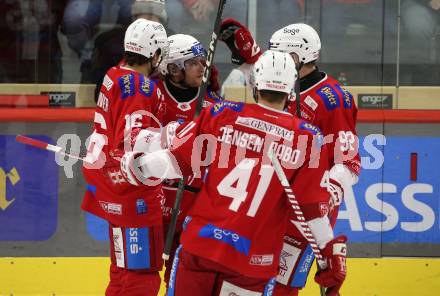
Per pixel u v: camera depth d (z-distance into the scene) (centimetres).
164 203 1514
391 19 1733
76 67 1731
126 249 1435
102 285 1727
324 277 1189
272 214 1159
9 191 1727
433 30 1733
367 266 1738
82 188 1727
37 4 1720
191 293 1185
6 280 1725
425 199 1742
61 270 1727
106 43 1731
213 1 1716
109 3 1720
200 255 1158
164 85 1525
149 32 1434
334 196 1381
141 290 1446
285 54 1200
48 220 1730
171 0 1719
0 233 1727
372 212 1738
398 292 1738
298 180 1167
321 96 1402
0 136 1717
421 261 1742
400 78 1739
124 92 1392
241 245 1148
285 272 1402
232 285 1170
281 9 1719
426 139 1738
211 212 1167
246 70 1555
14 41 1723
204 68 1505
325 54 1736
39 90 1731
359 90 1742
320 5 1723
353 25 1731
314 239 1184
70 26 1723
